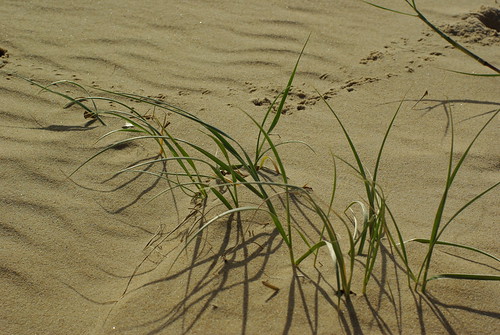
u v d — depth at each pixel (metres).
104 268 1.94
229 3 3.91
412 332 1.63
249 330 1.66
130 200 2.23
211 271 1.86
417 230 2.03
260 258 1.90
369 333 1.63
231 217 2.06
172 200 2.23
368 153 2.47
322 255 1.90
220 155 2.46
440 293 1.75
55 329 1.74
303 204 2.13
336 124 2.69
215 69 3.17
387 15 3.78
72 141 2.55
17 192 2.25
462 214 2.12
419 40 3.46
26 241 2.04
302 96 2.92
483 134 2.59
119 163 2.43
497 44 3.41
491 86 2.96
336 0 3.96
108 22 3.63
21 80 3.01
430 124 2.68
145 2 3.89
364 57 3.28
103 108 2.79
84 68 3.16
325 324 1.66
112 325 1.71
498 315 1.68
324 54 3.32
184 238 2.02
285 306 1.72
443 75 3.07
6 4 3.80
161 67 3.19
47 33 3.49
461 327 1.65
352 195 2.20
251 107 2.82
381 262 1.87
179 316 1.72
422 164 2.40
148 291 1.80
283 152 2.48
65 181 2.32
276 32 3.55
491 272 1.83
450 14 3.76
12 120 2.69
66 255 1.99
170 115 2.75
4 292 1.86
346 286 1.72
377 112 2.78
